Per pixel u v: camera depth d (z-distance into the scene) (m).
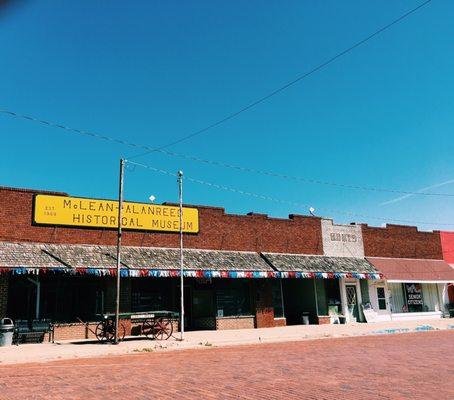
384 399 7.84
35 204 22.09
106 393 8.66
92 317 22.48
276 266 27.25
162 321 21.48
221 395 8.32
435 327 27.08
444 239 38.19
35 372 11.87
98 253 22.62
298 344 19.02
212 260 25.69
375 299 32.75
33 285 21.39
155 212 25.42
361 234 33.69
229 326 26.31
